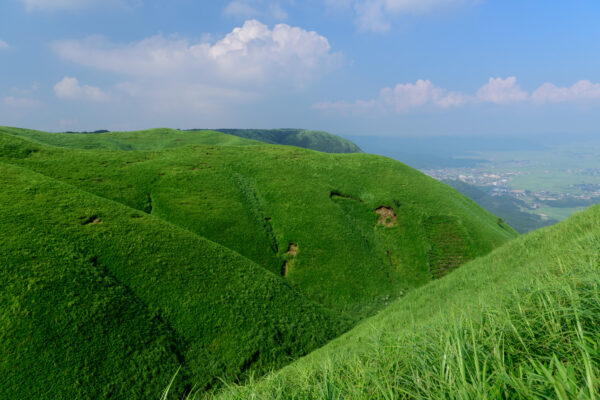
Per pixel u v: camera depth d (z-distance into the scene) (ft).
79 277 66.28
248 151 202.49
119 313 63.52
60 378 49.44
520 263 41.50
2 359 48.75
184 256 88.43
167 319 69.46
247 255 121.90
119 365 55.36
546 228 52.95
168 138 388.57
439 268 136.67
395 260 140.05
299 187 166.09
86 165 143.95
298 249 130.62
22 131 297.53
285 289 96.94
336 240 136.87
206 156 182.60
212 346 68.13
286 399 8.75
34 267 63.77
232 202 143.95
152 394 54.44
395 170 199.82
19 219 77.30
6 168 103.40
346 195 170.60
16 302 55.98
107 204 99.91
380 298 118.01
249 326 75.25
